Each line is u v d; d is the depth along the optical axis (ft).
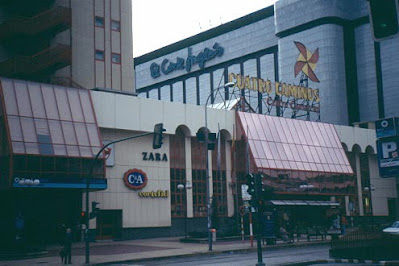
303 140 197.57
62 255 88.94
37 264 87.40
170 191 160.76
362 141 228.22
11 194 132.26
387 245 73.46
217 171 174.19
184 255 100.27
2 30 145.79
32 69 143.43
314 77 326.24
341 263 75.72
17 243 118.42
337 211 182.39
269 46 380.78
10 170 119.14
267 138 183.73
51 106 134.00
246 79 198.80
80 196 140.46
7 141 121.90
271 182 175.22
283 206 184.03
